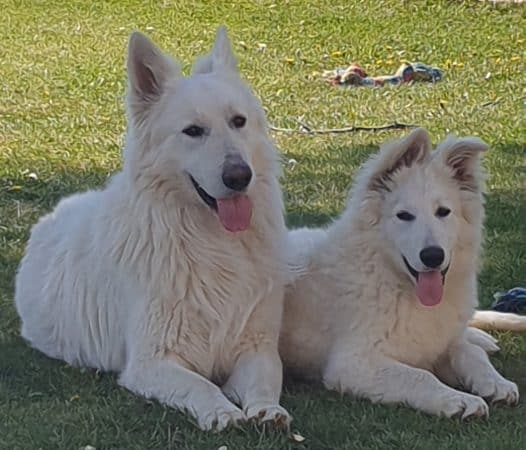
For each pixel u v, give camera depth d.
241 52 7.32
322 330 2.80
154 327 2.68
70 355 2.91
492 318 3.07
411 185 2.70
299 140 4.95
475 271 2.80
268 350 2.74
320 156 4.61
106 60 7.15
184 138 2.67
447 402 2.59
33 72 6.77
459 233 2.73
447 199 2.70
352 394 2.70
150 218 2.70
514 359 2.93
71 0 9.44
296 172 4.38
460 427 2.55
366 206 2.76
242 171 2.63
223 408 2.54
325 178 4.31
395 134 5.06
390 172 2.73
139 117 2.71
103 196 2.87
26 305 3.02
